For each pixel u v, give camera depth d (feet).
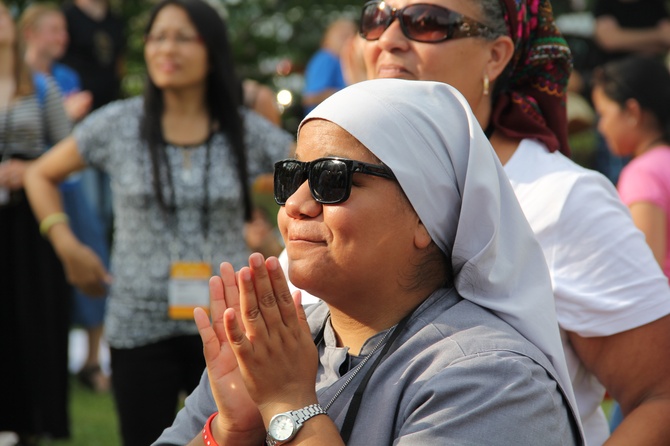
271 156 16.66
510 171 9.30
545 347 7.47
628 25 31.81
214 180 15.83
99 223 27.20
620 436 8.57
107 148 16.37
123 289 15.69
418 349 7.26
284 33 46.47
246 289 6.91
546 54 9.78
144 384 15.40
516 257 7.55
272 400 7.00
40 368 20.10
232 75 16.22
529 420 6.79
